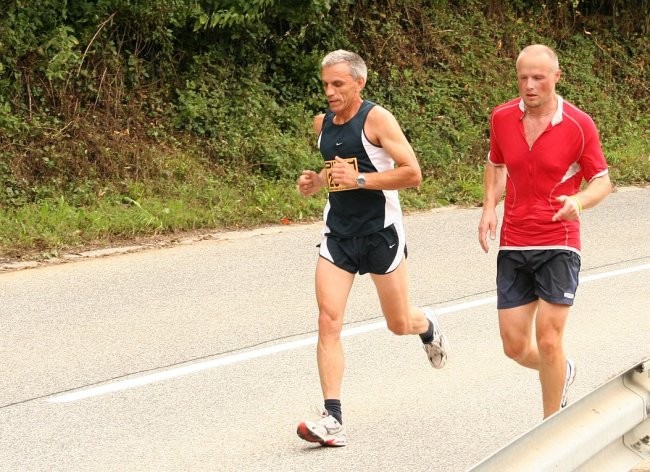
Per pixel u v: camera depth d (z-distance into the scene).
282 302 11.13
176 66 18.66
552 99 6.55
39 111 16.66
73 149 16.39
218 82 18.92
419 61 22.78
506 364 9.09
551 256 6.64
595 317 10.70
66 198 15.66
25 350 9.28
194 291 11.55
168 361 9.02
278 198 16.66
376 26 22.28
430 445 7.19
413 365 9.03
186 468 6.73
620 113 26.19
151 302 11.04
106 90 17.39
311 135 19.22
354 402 8.09
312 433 6.96
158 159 17.03
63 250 13.52
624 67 27.55
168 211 15.15
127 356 9.14
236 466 6.77
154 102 18.02
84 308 10.76
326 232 7.39
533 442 4.55
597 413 5.00
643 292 11.86
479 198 18.67
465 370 8.91
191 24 18.83
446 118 21.92
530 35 26.02
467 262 13.44
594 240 14.99
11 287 11.64
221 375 8.68
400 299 7.46
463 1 25.00
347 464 6.82
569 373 7.01
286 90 20.05
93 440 7.21
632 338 9.95
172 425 7.52
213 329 10.03
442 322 10.52
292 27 20.28
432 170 20.11
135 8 17.72
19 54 16.55
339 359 7.16
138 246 13.98
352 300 11.27
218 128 18.28
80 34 17.42
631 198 19.09
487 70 23.86
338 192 7.27
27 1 16.77
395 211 7.33
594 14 28.02
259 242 14.45
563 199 6.39
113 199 15.86
